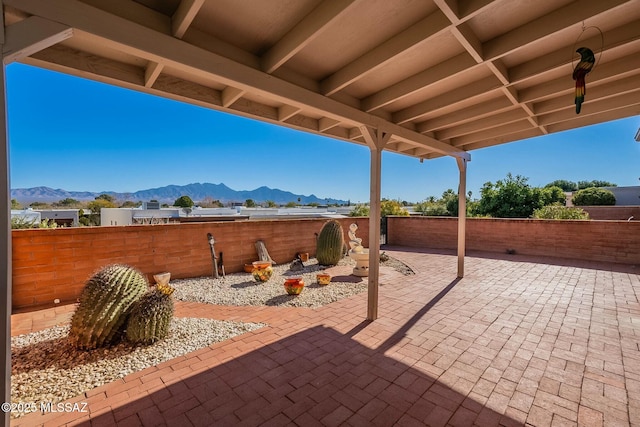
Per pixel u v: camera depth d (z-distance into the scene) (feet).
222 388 8.00
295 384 8.18
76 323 9.80
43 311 13.30
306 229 26.25
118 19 6.11
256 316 13.12
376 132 12.78
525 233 28.84
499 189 42.37
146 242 17.43
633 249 23.99
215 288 17.22
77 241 14.96
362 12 7.05
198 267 19.65
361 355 9.75
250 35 7.77
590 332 11.51
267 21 7.25
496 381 8.36
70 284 14.74
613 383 8.27
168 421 6.81
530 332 11.53
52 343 10.32
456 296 16.10
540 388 8.05
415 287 17.85
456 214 45.91
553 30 7.16
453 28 7.02
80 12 5.68
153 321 10.21
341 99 11.29
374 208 12.83
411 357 9.64
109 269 10.85
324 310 13.94
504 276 20.52
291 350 10.07
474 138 17.67
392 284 18.53
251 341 10.69
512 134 17.87
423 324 12.30
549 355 9.78
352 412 7.11
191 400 7.52
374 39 8.17
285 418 6.92
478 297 15.92
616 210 44.47
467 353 9.91
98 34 5.87
